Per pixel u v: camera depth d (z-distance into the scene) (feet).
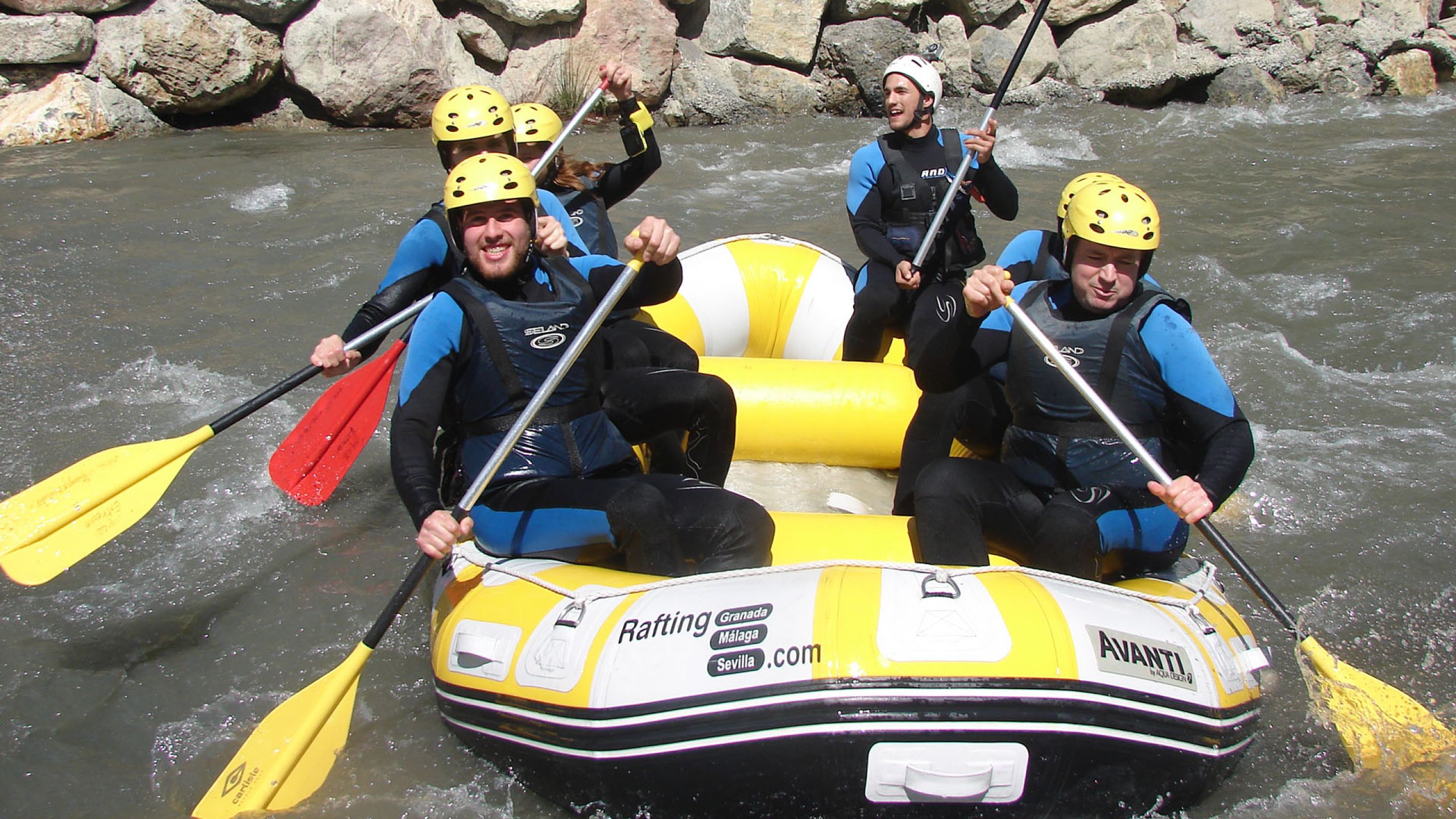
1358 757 9.16
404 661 10.58
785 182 27.25
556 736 8.36
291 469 12.72
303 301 19.25
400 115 32.01
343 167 27.27
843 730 7.78
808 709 7.80
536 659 8.59
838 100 35.47
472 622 9.17
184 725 9.77
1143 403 9.27
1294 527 13.05
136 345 17.42
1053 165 29.32
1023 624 8.11
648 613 8.51
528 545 9.62
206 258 21.13
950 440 10.89
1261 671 10.52
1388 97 38.58
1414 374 17.10
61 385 16.07
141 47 29.89
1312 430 15.42
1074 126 33.45
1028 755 7.86
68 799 8.89
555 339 9.44
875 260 14.96
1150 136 32.55
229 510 13.26
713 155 29.89
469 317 9.30
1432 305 19.53
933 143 15.11
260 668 10.52
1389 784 9.01
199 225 22.97
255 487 13.76
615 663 8.27
